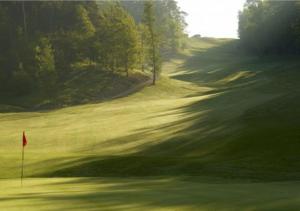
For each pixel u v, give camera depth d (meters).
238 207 12.11
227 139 33.38
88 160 29.23
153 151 34.47
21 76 93.19
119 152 35.72
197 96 71.19
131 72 97.62
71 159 29.83
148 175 25.11
